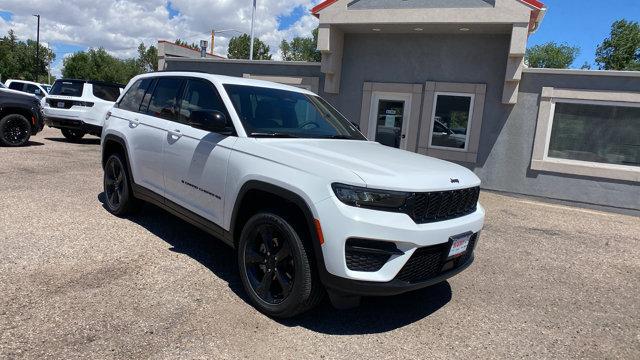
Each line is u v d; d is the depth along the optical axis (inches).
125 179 211.2
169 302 138.3
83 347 111.4
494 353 128.2
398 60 451.5
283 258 131.3
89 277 150.1
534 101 406.3
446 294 167.5
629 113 380.8
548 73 397.1
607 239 276.7
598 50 1855.3
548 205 390.0
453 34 430.9
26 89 904.9
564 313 159.8
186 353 113.0
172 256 175.5
